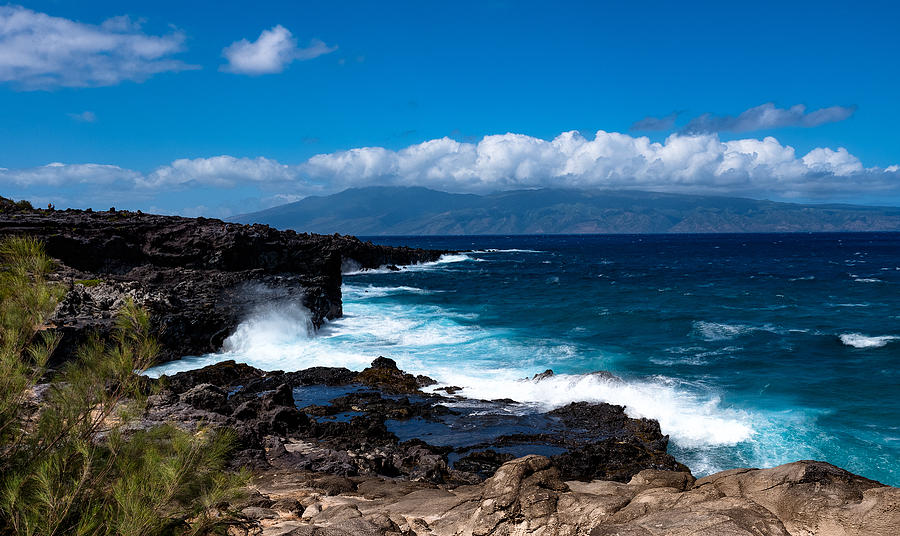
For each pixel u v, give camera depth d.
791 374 26.84
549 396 22.98
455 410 21.41
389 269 100.44
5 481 6.12
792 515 6.63
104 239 37.09
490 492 7.95
